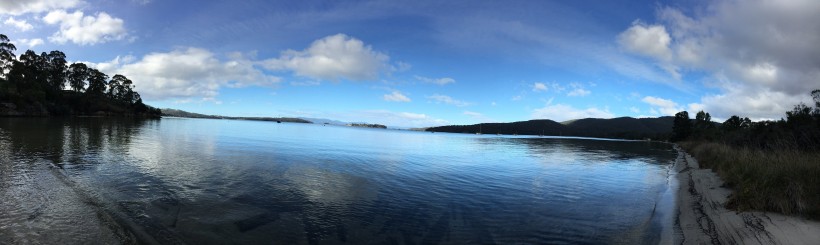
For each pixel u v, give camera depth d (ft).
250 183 44.32
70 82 409.28
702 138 225.15
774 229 27.50
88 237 24.58
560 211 36.78
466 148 136.36
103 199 33.88
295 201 36.52
